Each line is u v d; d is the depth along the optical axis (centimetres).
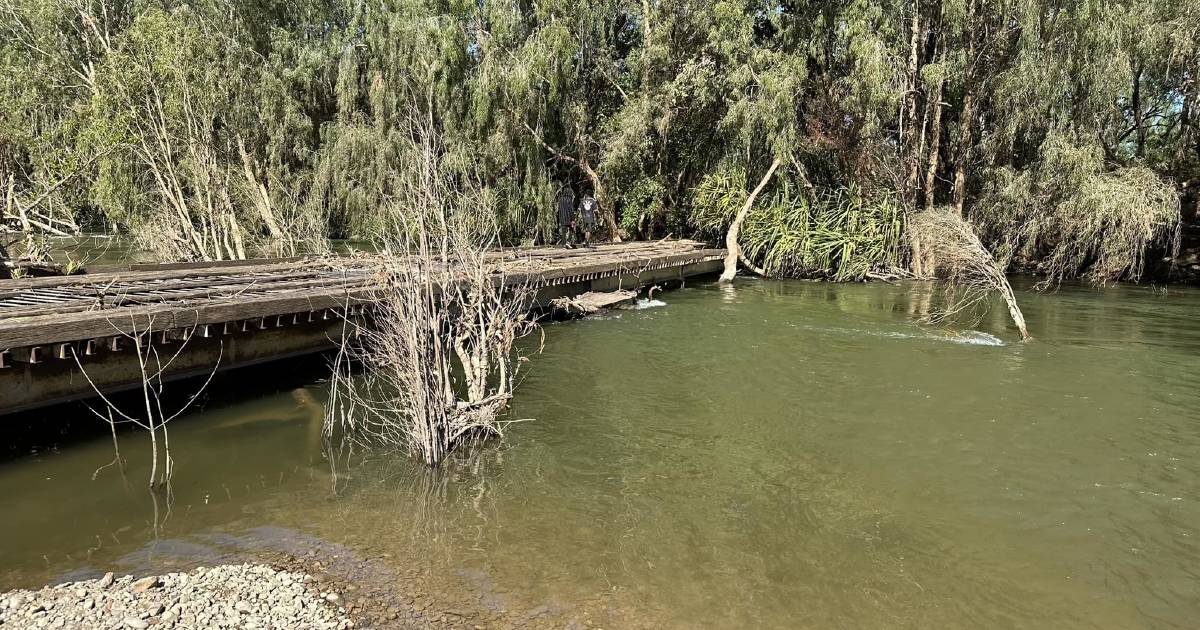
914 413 793
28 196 1518
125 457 638
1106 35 1705
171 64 1501
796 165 2162
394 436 701
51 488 570
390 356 682
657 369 981
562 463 643
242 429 714
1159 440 707
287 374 909
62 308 686
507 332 745
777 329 1277
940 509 560
